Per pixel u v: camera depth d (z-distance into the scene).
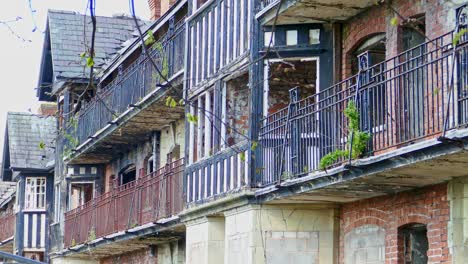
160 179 26.34
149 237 28.03
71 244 34.78
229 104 22.16
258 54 20.33
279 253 19.95
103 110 31.67
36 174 44.19
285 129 18.81
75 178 37.28
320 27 20.02
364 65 16.61
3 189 57.88
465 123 14.13
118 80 31.05
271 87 20.28
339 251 19.84
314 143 18.55
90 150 34.16
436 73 15.00
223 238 22.61
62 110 36.38
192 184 23.67
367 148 16.53
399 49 17.64
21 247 43.75
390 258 17.91
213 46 22.84
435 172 15.62
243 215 20.48
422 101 15.45
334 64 19.84
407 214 17.44
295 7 19.05
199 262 23.00
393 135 16.53
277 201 19.73
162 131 30.47
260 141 20.05
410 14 17.22
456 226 16.02
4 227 51.22
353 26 19.42
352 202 19.39
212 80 22.67
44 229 43.84
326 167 17.17
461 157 14.42
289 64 20.09
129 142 32.69
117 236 29.66
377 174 15.98
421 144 14.57
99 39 36.72
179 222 24.67
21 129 44.94
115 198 30.27
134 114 28.42
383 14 18.25
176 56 25.70
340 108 18.39
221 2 22.47
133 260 32.88
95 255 35.41
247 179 20.17
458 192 16.02
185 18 25.98
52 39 36.78
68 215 35.88
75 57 36.22
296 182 18.12
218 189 21.94
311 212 20.02
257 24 20.41
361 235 19.00
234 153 21.11
